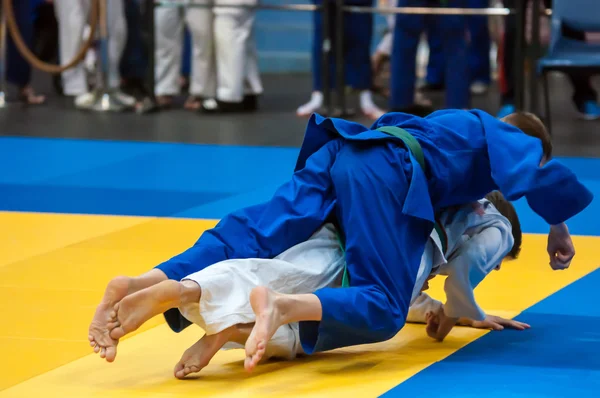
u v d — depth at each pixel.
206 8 14.32
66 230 7.59
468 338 4.99
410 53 13.03
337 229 4.72
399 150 4.70
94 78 18.95
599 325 5.20
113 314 4.09
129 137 12.52
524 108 12.73
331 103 14.98
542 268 6.42
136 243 7.16
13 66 15.46
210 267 4.27
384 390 4.13
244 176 9.98
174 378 4.32
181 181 9.74
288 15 22.16
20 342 4.85
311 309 4.20
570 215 4.68
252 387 4.19
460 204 4.93
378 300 4.38
